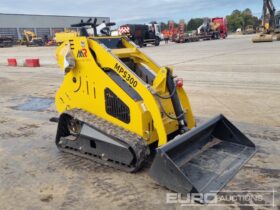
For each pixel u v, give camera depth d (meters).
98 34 4.71
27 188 3.65
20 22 76.75
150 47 31.02
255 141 4.72
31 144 5.09
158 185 3.56
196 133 3.76
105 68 4.09
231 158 3.99
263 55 16.22
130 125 3.90
